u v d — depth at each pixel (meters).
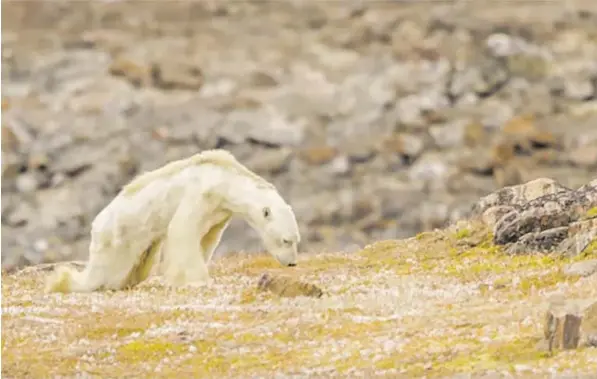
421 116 181.50
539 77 192.12
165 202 49.44
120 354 41.44
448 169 160.88
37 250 130.12
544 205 49.91
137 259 49.88
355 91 194.62
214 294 46.97
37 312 45.84
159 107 187.38
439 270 48.81
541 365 37.56
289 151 170.38
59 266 53.91
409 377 37.88
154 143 173.88
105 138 175.62
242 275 50.78
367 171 165.25
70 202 149.75
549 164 161.25
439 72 197.75
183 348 41.53
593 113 177.00
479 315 42.06
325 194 155.88
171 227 49.12
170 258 49.06
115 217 49.72
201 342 41.84
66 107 188.25
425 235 53.91
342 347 40.47
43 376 39.88
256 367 39.62
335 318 43.00
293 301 45.19
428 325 41.66
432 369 38.19
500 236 50.41
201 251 50.03
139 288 49.72
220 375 39.22
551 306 39.53
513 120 174.00
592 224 47.53
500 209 52.44
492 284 45.66
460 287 45.94
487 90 189.75
